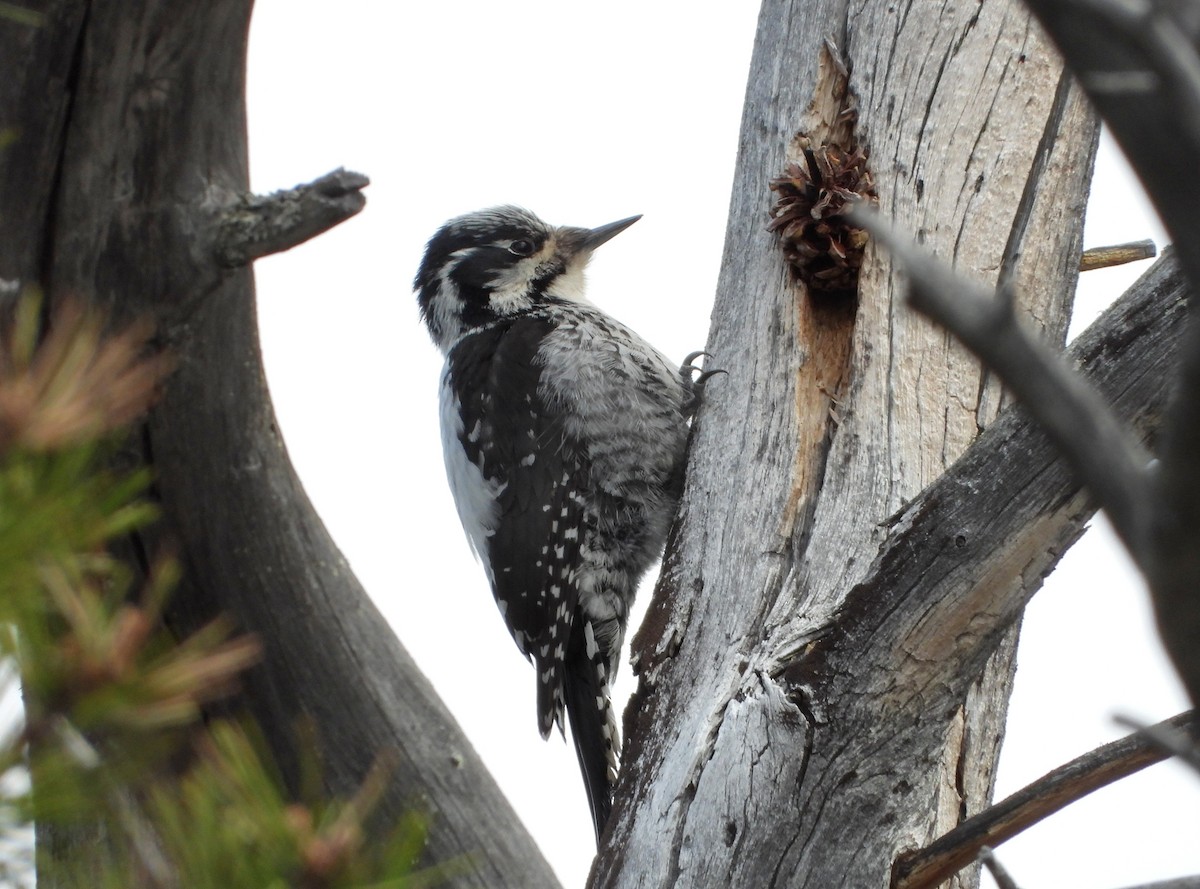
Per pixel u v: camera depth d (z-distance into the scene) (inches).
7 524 129.8
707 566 344.2
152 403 275.3
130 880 150.3
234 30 261.4
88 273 270.8
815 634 292.4
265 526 299.0
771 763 290.7
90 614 137.0
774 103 385.7
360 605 314.5
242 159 273.7
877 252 354.9
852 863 291.1
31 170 264.2
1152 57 119.2
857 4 376.8
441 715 323.0
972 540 276.4
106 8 254.1
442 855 317.4
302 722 311.3
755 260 378.6
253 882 140.6
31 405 131.8
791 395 356.5
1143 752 273.7
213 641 157.6
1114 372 261.0
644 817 308.7
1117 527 128.1
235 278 274.1
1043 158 364.2
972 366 343.3
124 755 142.3
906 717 287.0
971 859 287.4
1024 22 369.4
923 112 365.1
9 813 133.0
